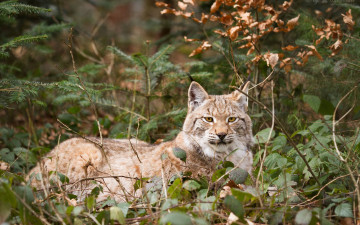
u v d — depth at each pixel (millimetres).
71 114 14344
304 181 8094
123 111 13945
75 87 10281
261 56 10320
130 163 9547
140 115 12398
